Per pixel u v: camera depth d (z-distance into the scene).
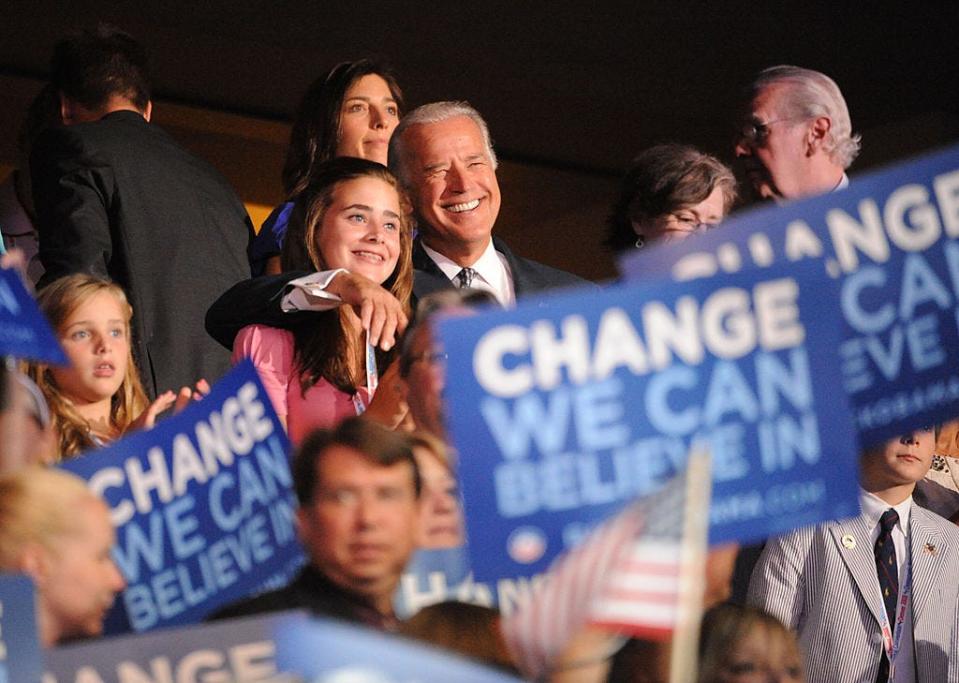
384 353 9.30
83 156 11.12
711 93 24.39
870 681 8.82
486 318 4.54
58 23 20.69
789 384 4.65
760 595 8.99
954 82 24.47
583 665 3.97
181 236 11.27
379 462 5.11
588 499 4.50
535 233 27.89
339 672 3.69
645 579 3.80
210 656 4.14
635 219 10.83
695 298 4.63
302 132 12.46
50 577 4.71
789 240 5.12
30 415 6.01
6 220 14.06
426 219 11.12
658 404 4.57
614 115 24.94
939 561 9.15
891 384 5.19
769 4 23.28
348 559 5.05
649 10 23.23
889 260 5.18
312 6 21.72
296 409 8.93
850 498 4.63
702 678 5.98
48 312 9.19
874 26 23.62
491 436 4.50
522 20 22.83
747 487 4.62
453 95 23.78
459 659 3.85
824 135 11.68
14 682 4.07
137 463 5.20
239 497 5.27
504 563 4.46
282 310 9.02
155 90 22.44
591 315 4.57
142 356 10.84
